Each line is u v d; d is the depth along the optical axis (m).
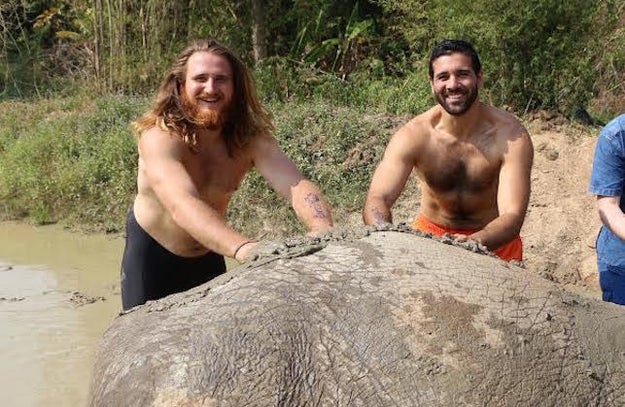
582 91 10.44
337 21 13.24
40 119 12.05
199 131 3.39
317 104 10.36
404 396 2.27
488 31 10.10
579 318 2.53
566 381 2.36
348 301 2.44
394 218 8.32
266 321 2.41
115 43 13.70
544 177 8.41
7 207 9.49
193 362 2.34
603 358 2.45
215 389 2.28
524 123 9.80
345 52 13.03
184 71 3.36
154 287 3.77
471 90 4.02
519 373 2.32
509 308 2.47
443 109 4.16
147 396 2.31
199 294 2.62
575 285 7.06
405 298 2.44
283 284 2.52
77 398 4.78
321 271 2.55
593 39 10.41
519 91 10.39
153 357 2.38
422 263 2.57
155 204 3.64
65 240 8.48
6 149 11.05
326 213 3.30
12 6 16.55
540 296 2.56
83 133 10.48
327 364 2.33
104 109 11.24
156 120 3.35
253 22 13.06
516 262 2.82
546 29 10.23
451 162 4.22
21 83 15.61
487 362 2.33
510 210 3.95
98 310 6.25
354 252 2.62
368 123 9.73
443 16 10.50
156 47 13.47
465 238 2.88
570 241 7.51
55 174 9.71
